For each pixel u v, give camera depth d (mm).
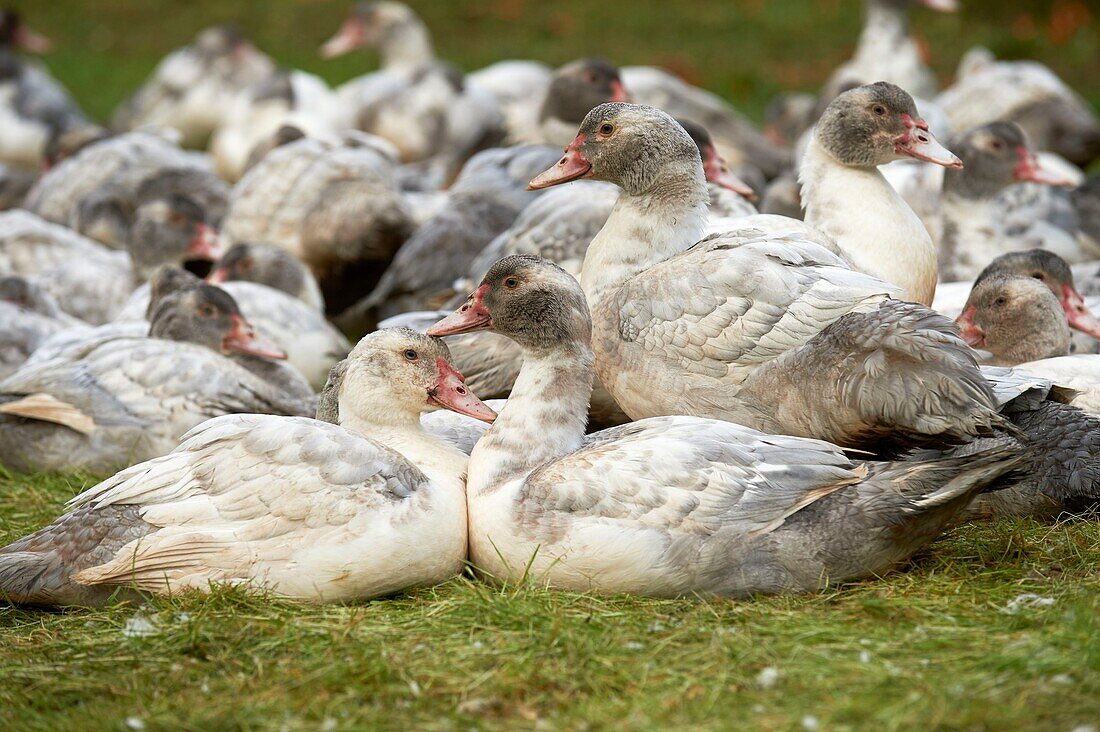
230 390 12797
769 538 8922
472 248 16812
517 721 7602
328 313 18734
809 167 12305
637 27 38188
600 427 11898
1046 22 36344
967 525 10203
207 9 41750
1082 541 9734
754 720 7445
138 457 12625
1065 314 12461
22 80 30375
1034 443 10336
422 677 8078
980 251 15758
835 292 10195
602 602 8906
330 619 8828
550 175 11133
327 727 7559
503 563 9305
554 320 9703
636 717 7555
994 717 7309
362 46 33156
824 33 37000
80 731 7641
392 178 19109
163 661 8391
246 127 26859
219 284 15430
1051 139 24000
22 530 11211
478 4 40250
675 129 11023
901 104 11938
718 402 10281
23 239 18734
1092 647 7816
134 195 21453
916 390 9234
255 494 9117
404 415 10047
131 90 35938
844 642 8234
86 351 13078
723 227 11594
